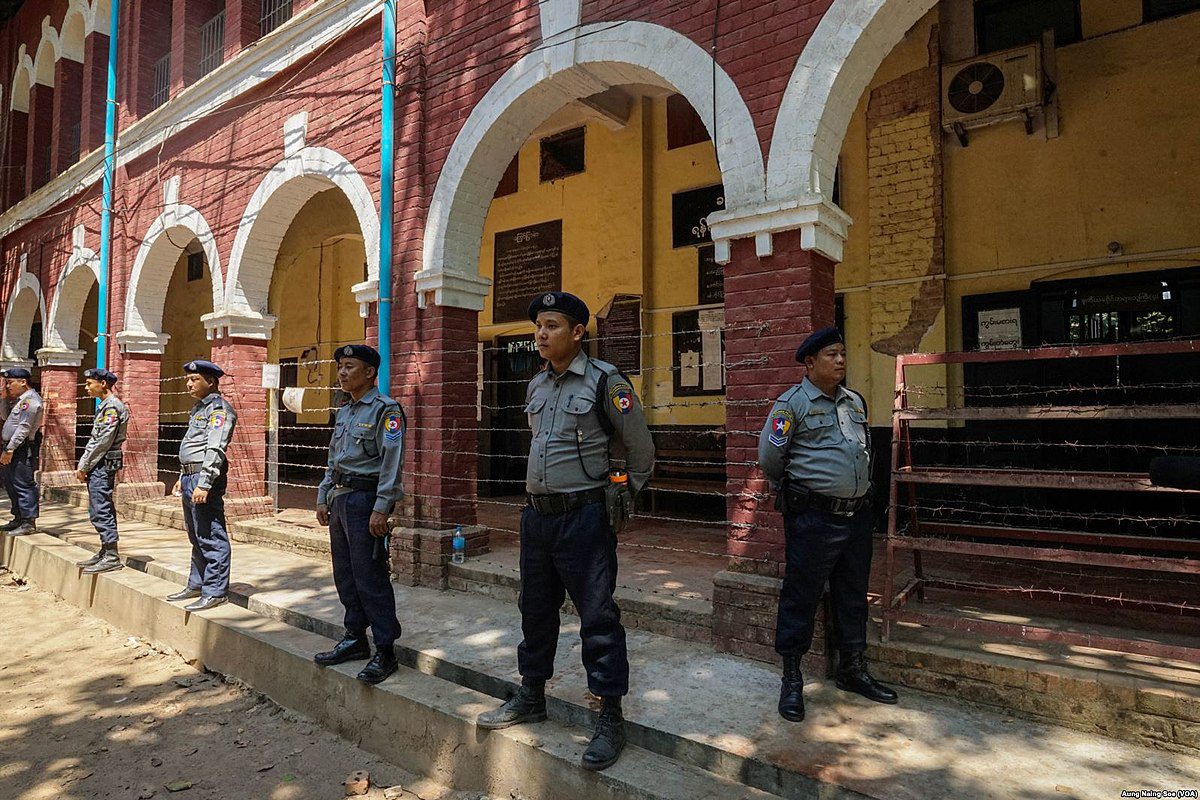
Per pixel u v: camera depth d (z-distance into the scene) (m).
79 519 9.33
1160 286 5.63
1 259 14.02
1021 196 6.12
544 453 3.17
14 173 13.78
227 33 8.37
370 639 4.54
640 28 4.68
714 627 4.13
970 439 6.29
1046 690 3.21
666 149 8.17
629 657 4.04
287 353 12.95
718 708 3.37
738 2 4.26
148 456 9.92
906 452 3.96
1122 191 5.70
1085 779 2.74
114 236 10.10
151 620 5.62
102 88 11.12
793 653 3.32
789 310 3.97
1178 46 5.50
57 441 11.80
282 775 3.63
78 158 11.97
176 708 4.43
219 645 4.93
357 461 4.14
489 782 3.30
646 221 8.21
